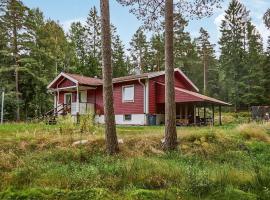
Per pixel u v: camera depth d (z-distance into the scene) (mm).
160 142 13148
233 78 54531
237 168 9500
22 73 40000
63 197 6793
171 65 12922
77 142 12492
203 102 26047
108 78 11719
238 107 52312
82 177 7902
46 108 42531
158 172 8211
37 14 51125
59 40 52750
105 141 12008
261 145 13500
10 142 12445
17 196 6840
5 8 37656
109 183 7688
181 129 17109
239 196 7105
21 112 41031
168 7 12938
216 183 7781
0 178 7867
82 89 32188
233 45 56062
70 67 52125
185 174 8195
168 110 12789
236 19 57125
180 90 26250
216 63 71625
